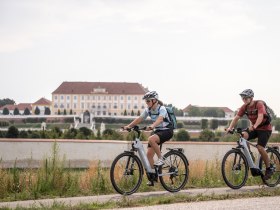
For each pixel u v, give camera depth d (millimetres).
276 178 8945
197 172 9625
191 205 6527
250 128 8398
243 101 8570
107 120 142000
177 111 175250
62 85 176000
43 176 8422
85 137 41438
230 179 8367
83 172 9273
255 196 7441
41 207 6453
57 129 42594
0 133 62000
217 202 6793
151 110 7926
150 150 7977
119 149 25469
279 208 6320
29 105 188750
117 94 172750
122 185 7738
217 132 66875
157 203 6715
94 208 6348
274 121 105125
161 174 7910
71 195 8000
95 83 176125
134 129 7863
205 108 184125
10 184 8273
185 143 25812
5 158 23688
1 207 6430
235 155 8438
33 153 24031
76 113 173375
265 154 8578
